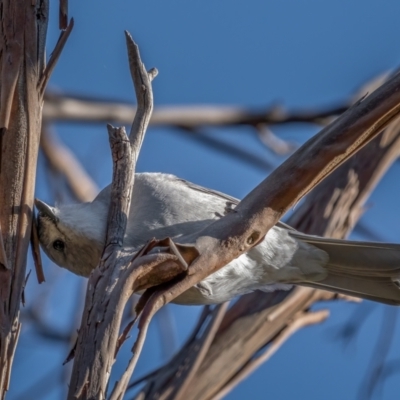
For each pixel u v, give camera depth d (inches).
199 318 294.2
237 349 288.2
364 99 188.7
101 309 172.1
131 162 207.2
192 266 183.5
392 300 307.9
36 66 199.5
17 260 191.3
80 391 163.8
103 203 281.1
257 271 303.9
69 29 202.5
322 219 319.0
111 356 167.8
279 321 297.6
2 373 184.1
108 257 186.4
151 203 288.0
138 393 274.1
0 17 199.9
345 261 308.3
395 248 300.7
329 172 189.3
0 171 194.5
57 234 274.4
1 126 194.2
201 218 292.0
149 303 180.2
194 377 280.1
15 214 193.6
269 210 188.7
